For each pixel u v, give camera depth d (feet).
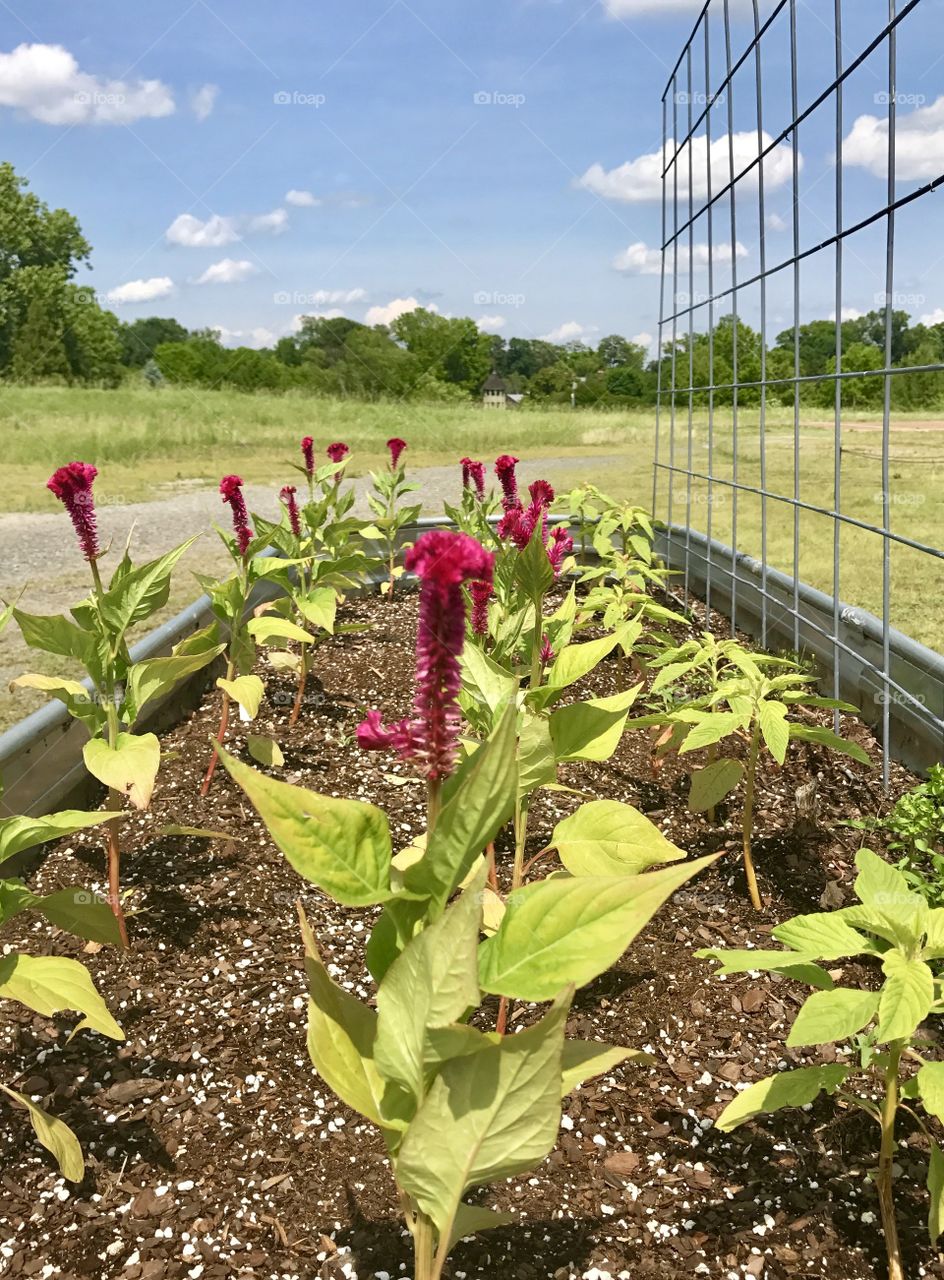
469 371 147.84
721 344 63.05
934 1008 5.92
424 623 4.03
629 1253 6.23
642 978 9.00
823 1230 6.41
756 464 58.34
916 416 68.64
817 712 14.92
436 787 4.19
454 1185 4.20
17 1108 7.48
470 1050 3.85
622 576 18.02
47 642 8.70
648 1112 7.47
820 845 11.12
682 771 13.19
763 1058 8.00
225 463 59.88
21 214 142.51
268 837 11.48
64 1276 6.10
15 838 7.03
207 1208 6.59
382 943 4.60
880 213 11.53
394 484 23.13
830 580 26.61
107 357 145.18
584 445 75.46
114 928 7.75
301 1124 7.34
